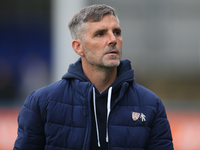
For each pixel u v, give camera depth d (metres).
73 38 6.23
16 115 19.25
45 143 5.96
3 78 22.61
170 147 6.05
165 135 6.02
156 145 5.97
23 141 5.82
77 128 5.64
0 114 19.39
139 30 22.28
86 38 5.84
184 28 22.33
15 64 22.59
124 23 22.28
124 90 5.81
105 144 5.71
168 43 22.44
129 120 5.75
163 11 22.23
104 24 5.73
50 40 22.36
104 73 5.90
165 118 6.11
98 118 5.83
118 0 22.12
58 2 21.86
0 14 22.52
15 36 22.64
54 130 5.64
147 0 22.17
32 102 5.90
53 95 5.85
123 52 22.47
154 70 22.53
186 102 22.22
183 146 15.45
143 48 22.45
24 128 5.88
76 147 5.55
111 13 5.87
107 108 5.80
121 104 5.88
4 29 22.58
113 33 5.83
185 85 22.55
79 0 21.53
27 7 22.52
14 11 22.56
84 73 6.15
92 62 5.82
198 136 16.09
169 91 22.55
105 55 5.67
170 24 22.30
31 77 22.61
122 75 5.99
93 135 5.74
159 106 6.06
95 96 5.88
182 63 22.56
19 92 22.69
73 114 5.73
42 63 22.50
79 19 5.96
